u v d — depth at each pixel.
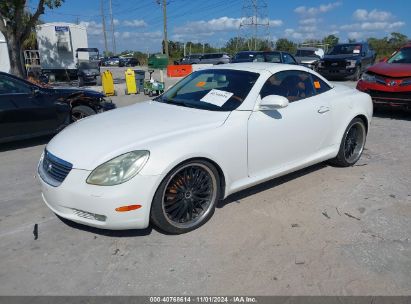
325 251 3.07
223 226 3.47
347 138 4.96
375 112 9.06
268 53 17.52
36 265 2.93
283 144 4.00
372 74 8.09
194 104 3.96
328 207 3.85
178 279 2.74
